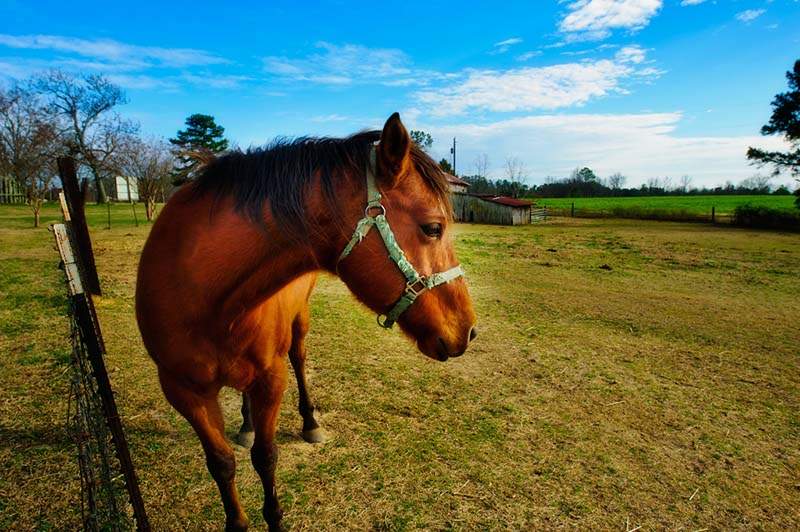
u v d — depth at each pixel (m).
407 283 1.65
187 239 1.76
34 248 12.38
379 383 4.30
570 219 36.47
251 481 2.85
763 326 6.65
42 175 30.27
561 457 3.22
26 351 4.71
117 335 5.30
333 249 1.71
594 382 4.51
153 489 2.73
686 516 2.69
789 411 4.00
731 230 25.97
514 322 6.57
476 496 2.78
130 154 30.64
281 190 1.66
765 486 2.98
